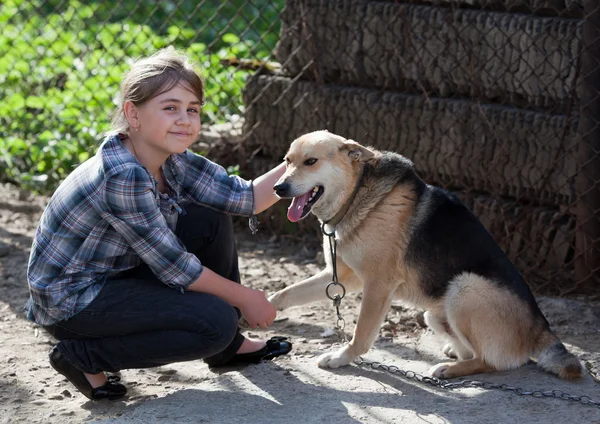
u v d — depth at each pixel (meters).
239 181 3.99
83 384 3.69
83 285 3.50
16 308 4.99
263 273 5.65
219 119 7.33
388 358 4.26
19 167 7.53
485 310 3.89
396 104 5.74
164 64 3.42
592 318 4.78
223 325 3.47
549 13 5.27
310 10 5.97
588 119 5.02
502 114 5.38
